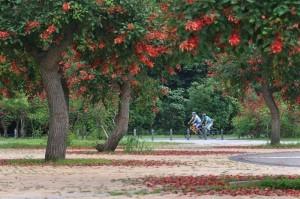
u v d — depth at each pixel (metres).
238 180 13.81
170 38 10.84
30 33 16.55
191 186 12.65
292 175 15.30
